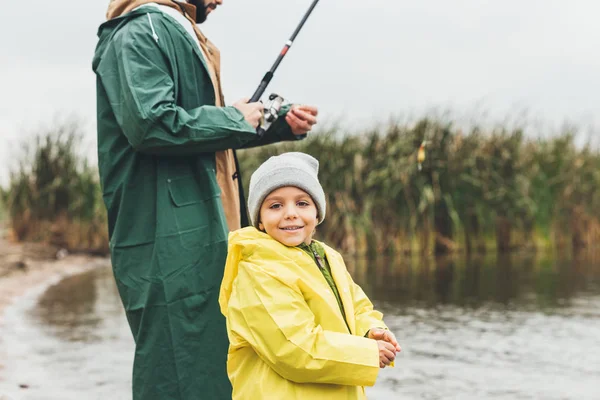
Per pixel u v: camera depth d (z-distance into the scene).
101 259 9.63
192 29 2.72
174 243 2.54
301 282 2.09
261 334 2.03
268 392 2.04
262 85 2.96
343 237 9.86
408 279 7.14
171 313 2.51
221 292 2.21
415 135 9.88
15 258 8.78
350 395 2.10
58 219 10.36
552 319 5.09
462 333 4.70
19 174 10.38
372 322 2.22
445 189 9.89
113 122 2.62
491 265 8.31
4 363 4.07
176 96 2.59
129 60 2.52
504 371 3.79
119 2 2.69
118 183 2.61
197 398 2.49
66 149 10.50
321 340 2.01
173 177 2.58
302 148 10.05
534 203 10.33
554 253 9.80
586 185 10.71
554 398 3.36
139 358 2.54
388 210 9.80
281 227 2.14
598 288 6.41
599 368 3.84
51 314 5.58
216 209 2.58
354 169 9.91
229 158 2.79
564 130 10.96
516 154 10.26
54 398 3.42
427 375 3.75
